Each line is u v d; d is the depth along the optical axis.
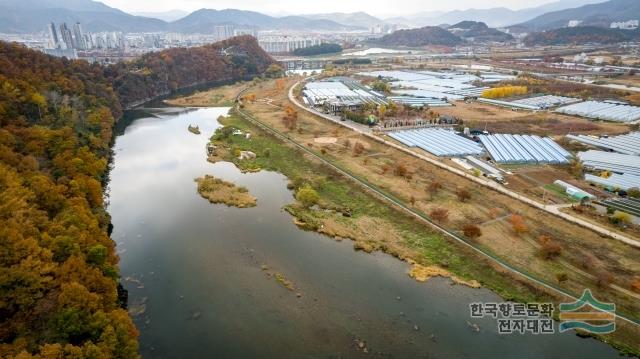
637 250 79.81
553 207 96.88
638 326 63.34
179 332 63.75
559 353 60.47
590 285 72.00
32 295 55.22
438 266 80.44
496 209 98.38
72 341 51.31
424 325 65.81
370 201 106.31
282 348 60.88
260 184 122.00
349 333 63.97
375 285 75.44
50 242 62.09
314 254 85.25
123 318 55.91
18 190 71.50
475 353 60.53
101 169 109.44
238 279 76.94
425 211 98.94
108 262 67.62
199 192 114.88
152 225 96.50
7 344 47.69
